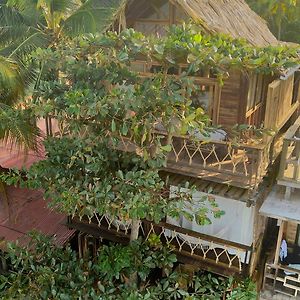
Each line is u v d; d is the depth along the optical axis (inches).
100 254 372.5
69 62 311.4
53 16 548.4
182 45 288.7
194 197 378.0
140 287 380.5
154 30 393.4
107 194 302.0
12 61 438.3
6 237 470.6
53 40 520.7
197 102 391.5
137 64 389.1
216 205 334.0
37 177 330.6
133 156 334.3
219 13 401.4
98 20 510.0
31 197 540.1
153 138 313.7
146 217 329.4
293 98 523.5
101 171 330.0
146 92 284.4
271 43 454.3
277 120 396.8
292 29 1122.7
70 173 329.4
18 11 526.3
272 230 476.7
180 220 407.8
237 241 390.9
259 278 417.4
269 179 401.7
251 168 356.8
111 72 303.7
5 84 418.3
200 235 375.9
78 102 275.4
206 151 391.5
